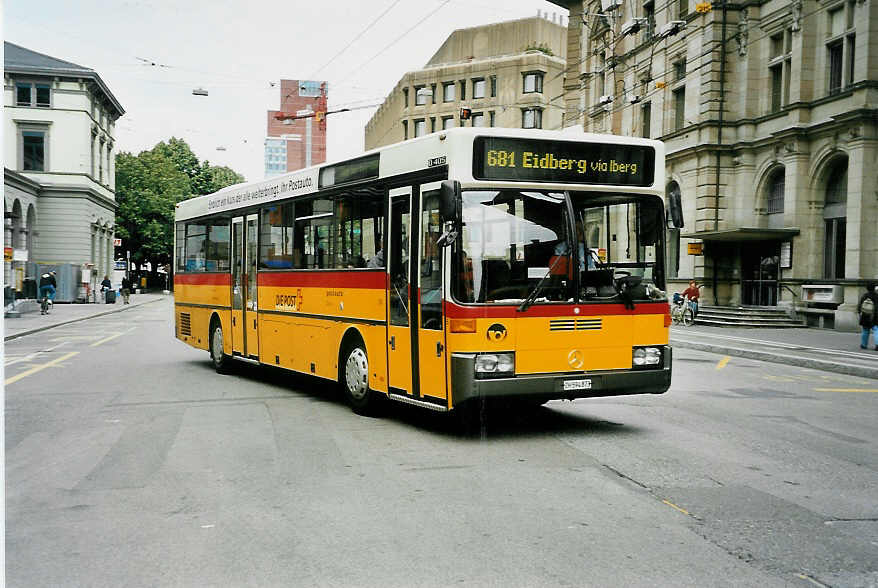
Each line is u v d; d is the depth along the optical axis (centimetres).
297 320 1102
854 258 2459
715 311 2967
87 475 642
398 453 721
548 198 779
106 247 6106
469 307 736
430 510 537
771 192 2962
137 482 618
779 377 1443
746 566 432
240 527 502
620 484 610
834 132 2550
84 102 5241
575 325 775
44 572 425
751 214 3027
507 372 745
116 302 5312
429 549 457
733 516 526
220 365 1402
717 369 1569
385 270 870
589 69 4431
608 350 792
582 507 545
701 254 3112
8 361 1611
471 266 743
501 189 760
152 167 7300
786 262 2786
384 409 941
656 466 671
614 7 4022
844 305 2498
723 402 1080
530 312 755
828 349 1923
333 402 1045
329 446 752
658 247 828
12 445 765
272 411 966
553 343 764
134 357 1705
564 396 769
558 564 433
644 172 825
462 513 530
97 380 1291
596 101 4300
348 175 966
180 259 1656
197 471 653
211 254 1459
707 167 3109
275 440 782
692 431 842
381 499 565
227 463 681
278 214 1174
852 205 2462
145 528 502
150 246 7225
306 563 436
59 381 1277
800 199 2712
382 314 877
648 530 494
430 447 747
